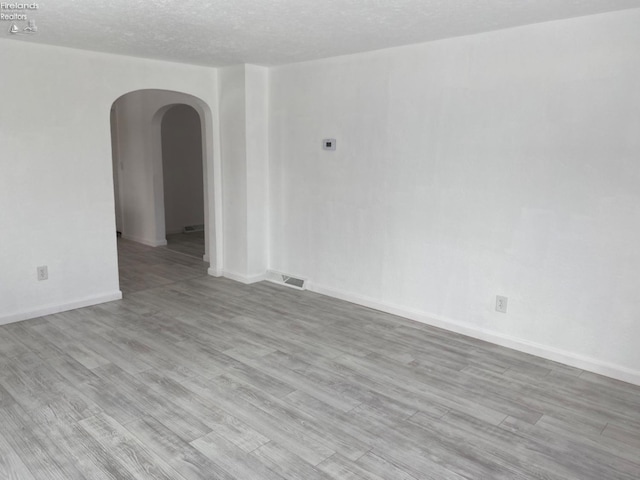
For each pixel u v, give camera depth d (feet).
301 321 13.26
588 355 10.40
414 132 12.55
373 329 12.71
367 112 13.51
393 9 9.14
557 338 10.79
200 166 27.25
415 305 13.32
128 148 23.38
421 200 12.68
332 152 14.58
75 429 8.05
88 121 13.52
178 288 16.21
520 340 11.37
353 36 11.39
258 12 9.35
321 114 14.70
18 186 12.46
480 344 11.76
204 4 8.85
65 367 10.31
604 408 8.95
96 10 9.28
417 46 12.16
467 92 11.43
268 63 15.25
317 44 12.32
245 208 16.37
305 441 7.83
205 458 7.36
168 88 15.23
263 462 7.29
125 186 24.08
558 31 9.93
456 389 9.59
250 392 9.38
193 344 11.65
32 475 6.94
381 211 13.64
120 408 8.73
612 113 9.48
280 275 16.85
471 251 11.91
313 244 15.70
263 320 13.32
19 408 8.67
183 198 26.84
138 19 9.92
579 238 10.19
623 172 9.49
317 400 9.12
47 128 12.77
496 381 9.93
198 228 27.45
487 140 11.25
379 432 8.12
